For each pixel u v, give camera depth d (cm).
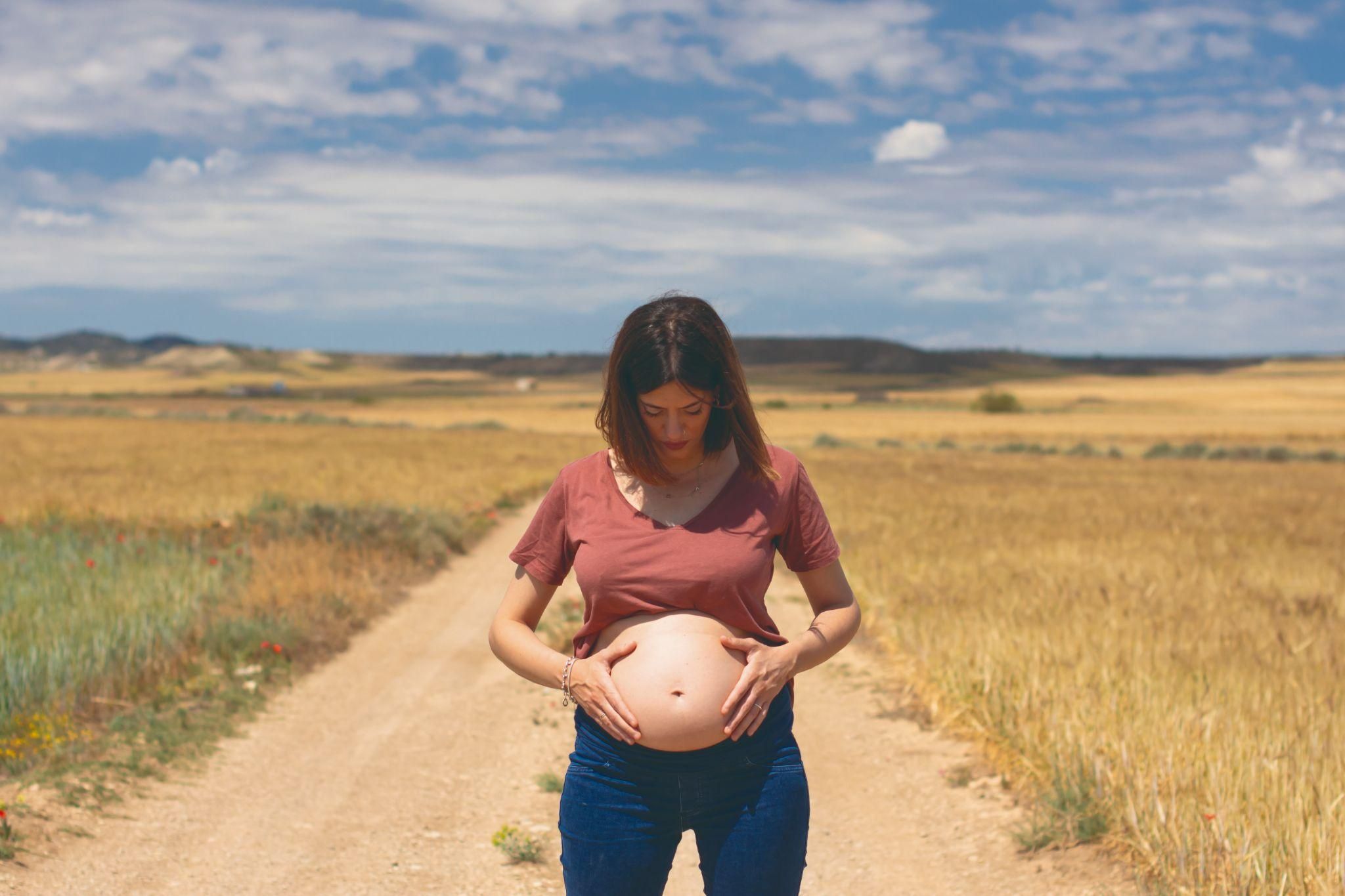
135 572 1102
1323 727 589
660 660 253
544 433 6769
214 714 727
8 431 5122
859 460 4641
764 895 254
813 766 643
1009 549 1499
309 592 1101
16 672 694
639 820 256
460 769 638
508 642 270
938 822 540
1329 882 396
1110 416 10894
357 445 4309
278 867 482
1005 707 654
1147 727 573
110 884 451
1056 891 445
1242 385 17662
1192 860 434
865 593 1127
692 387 250
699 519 261
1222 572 1278
